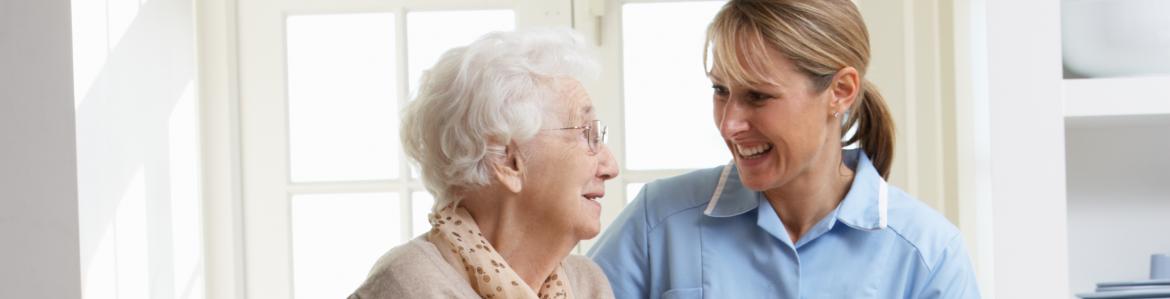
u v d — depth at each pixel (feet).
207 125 9.67
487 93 4.31
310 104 9.77
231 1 9.63
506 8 9.50
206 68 9.64
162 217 9.05
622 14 9.49
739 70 4.61
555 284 4.71
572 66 4.49
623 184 9.47
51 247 7.24
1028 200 6.11
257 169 9.73
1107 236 7.20
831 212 5.16
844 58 4.68
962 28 7.48
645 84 9.52
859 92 4.94
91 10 7.89
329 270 9.87
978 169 6.88
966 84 7.36
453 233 4.44
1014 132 6.12
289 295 9.79
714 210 5.29
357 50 9.71
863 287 5.16
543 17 9.38
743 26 4.64
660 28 9.49
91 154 7.80
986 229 6.60
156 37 9.02
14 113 7.11
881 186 5.22
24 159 7.13
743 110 4.73
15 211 7.11
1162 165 7.13
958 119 7.67
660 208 5.44
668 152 9.53
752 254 5.24
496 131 4.31
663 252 5.39
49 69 7.36
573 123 4.45
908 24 8.39
